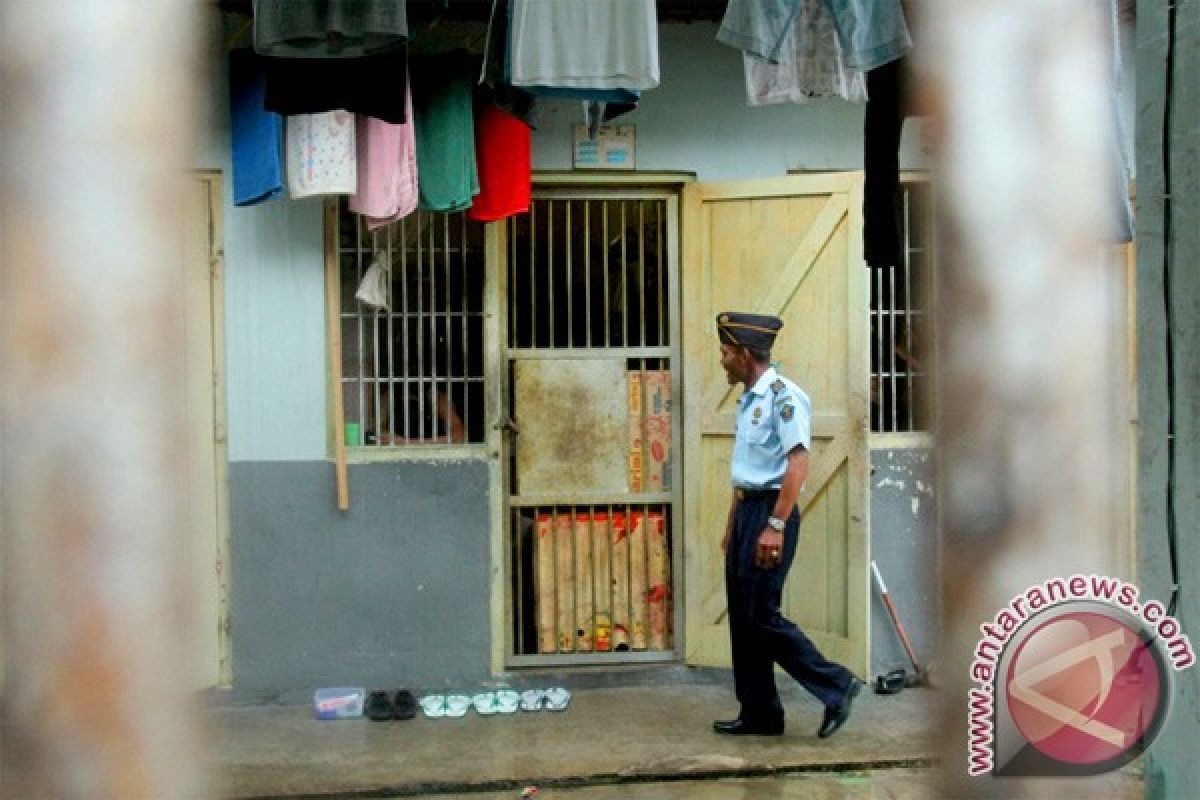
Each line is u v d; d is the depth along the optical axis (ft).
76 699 2.89
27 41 2.91
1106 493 3.10
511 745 16.85
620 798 15.16
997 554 3.11
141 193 2.95
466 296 19.02
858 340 18.11
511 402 19.24
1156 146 11.25
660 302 19.53
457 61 17.26
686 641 19.44
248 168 17.13
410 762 16.24
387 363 18.94
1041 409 3.08
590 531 19.48
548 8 14.51
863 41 13.97
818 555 18.72
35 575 2.89
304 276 18.58
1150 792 10.97
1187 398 10.94
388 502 18.76
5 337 2.89
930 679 3.29
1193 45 10.77
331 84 15.94
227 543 18.60
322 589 18.69
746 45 13.99
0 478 2.90
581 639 19.49
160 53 2.98
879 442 19.16
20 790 2.88
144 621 2.94
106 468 2.91
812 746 16.60
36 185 2.91
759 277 18.85
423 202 17.42
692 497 19.30
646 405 19.49
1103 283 3.25
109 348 2.91
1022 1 3.11
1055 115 3.10
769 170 19.26
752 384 16.80
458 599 18.92
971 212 3.09
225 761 16.22
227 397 18.54
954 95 3.12
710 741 16.88
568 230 19.27
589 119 17.16
